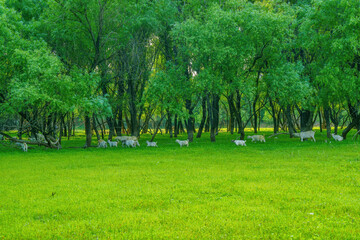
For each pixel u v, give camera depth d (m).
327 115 35.31
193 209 8.11
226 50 24.92
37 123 26.33
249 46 25.89
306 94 26.81
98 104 24.36
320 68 27.89
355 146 22.89
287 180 11.59
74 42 27.75
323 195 9.21
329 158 16.98
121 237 6.30
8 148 28.52
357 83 25.98
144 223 7.14
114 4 28.22
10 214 8.00
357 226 6.73
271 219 7.25
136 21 28.84
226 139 37.97
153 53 37.12
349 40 24.12
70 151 24.73
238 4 27.83
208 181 11.50
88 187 10.91
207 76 25.78
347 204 8.17
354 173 12.46
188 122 34.66
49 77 22.81
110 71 32.00
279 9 29.88
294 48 31.42
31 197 9.69
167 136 49.50
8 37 24.11
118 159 18.84
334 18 26.39
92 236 6.47
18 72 23.75
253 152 21.34
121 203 8.80
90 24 28.56
